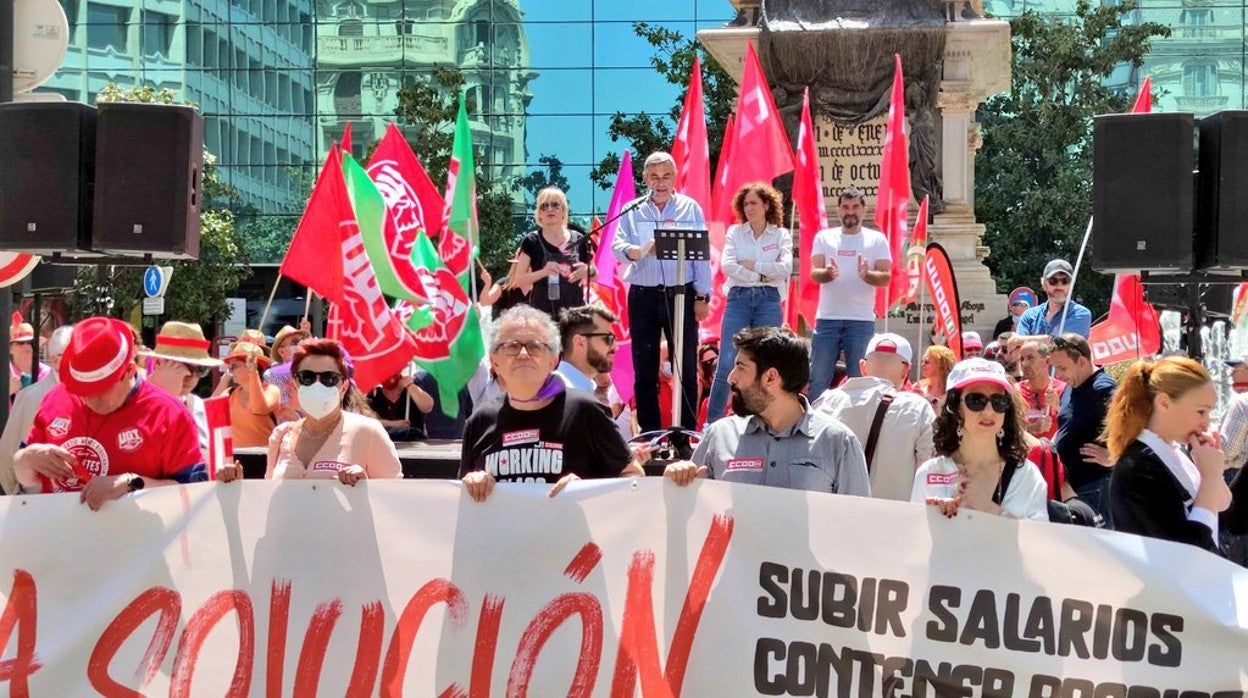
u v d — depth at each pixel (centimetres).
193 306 3594
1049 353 881
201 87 4459
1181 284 830
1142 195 791
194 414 903
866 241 1135
